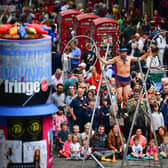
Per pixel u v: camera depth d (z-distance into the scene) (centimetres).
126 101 3700
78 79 4241
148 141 3753
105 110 3800
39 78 2695
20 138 2712
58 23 6016
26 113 2675
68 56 5003
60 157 3672
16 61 2664
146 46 5125
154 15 6406
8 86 2678
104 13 7231
